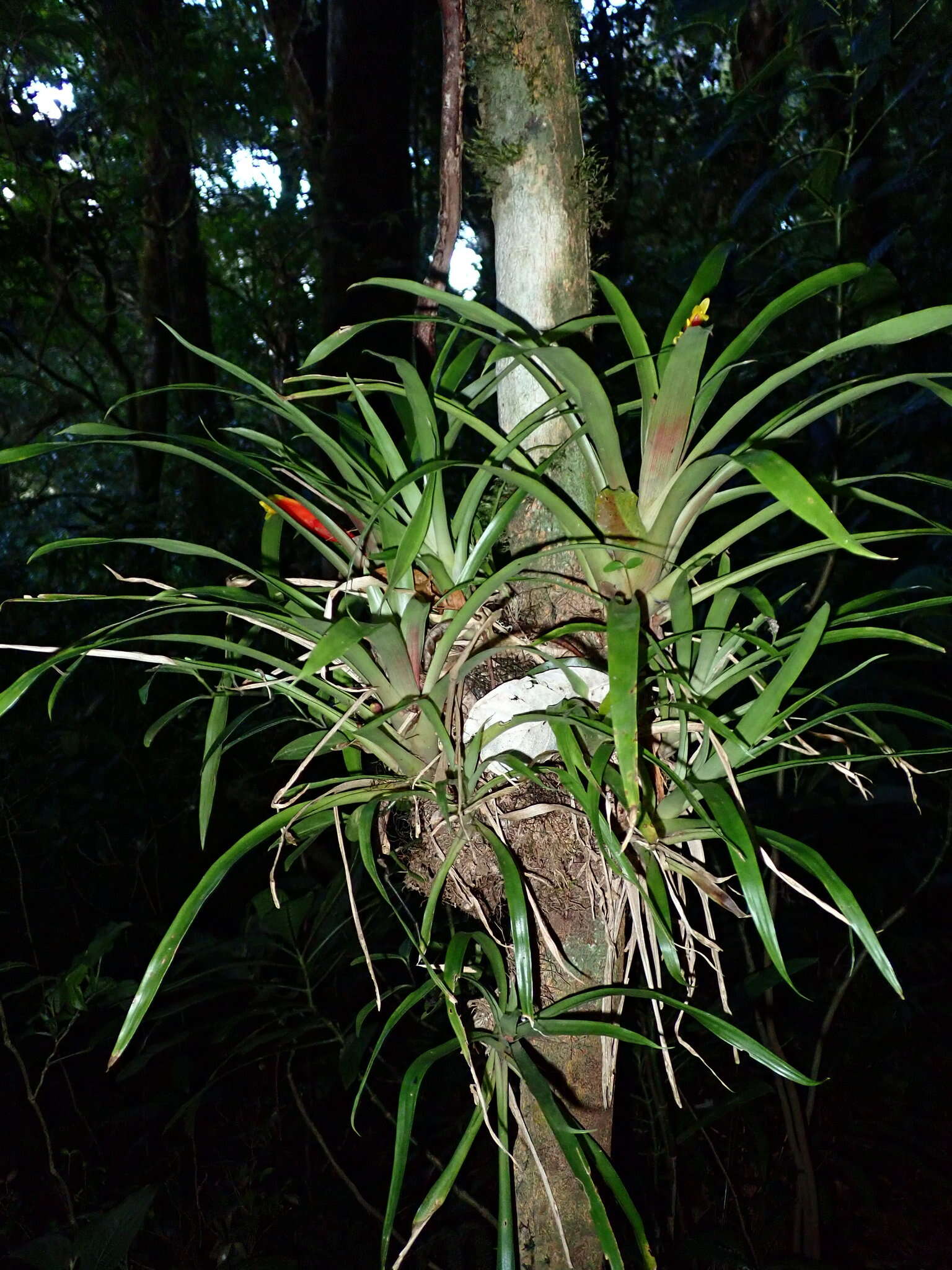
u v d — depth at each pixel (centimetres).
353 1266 173
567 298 106
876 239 287
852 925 81
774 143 204
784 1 190
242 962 163
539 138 105
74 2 477
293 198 621
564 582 88
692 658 98
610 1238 80
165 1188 188
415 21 472
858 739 118
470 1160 189
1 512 536
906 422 231
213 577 382
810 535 218
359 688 99
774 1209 179
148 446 88
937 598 88
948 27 298
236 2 606
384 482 99
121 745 244
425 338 114
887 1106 212
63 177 491
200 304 569
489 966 133
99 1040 168
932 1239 186
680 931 103
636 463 207
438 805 91
